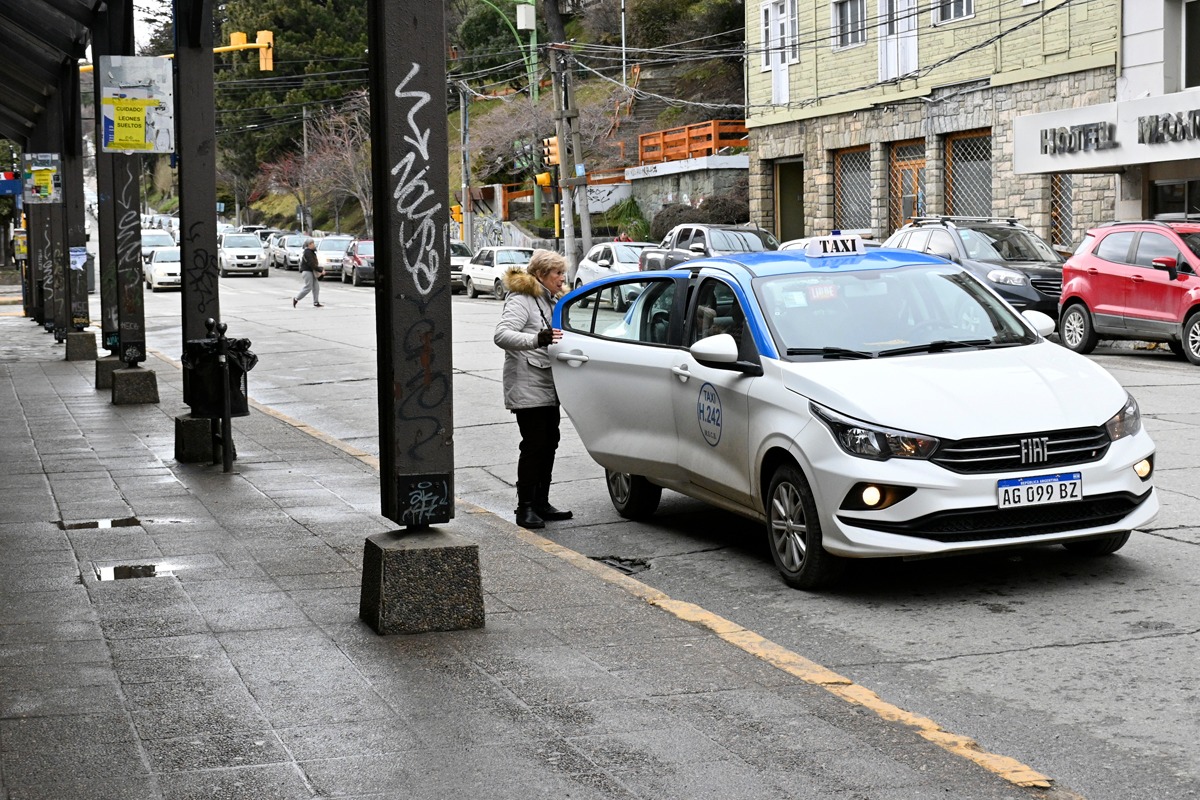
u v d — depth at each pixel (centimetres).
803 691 515
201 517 877
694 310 841
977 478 662
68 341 2202
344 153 7075
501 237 5653
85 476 1053
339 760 438
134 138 1348
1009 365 731
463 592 601
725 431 777
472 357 2120
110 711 485
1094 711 521
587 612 633
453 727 471
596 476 1098
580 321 945
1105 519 689
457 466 1181
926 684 561
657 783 421
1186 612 647
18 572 715
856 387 699
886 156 3322
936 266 830
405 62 577
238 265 5606
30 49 2130
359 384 1852
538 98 5853
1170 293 1783
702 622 614
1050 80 2727
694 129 4731
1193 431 1183
